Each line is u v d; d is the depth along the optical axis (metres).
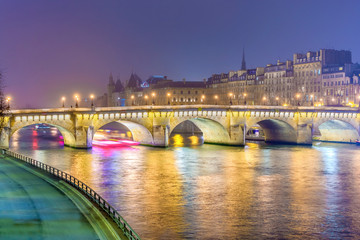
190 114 159.75
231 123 164.75
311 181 95.06
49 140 198.25
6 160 104.50
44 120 140.75
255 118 166.50
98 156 130.38
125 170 105.94
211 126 172.88
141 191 83.88
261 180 95.44
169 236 59.75
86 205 59.66
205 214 69.56
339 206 75.12
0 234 48.31
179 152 143.00
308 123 171.62
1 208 58.41
